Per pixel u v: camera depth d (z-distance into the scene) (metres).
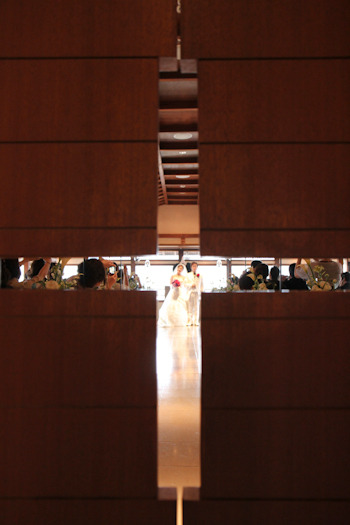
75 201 2.47
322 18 2.50
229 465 2.40
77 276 3.46
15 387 2.42
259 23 2.50
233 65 2.50
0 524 2.40
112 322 2.42
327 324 2.41
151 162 2.47
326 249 2.46
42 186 2.47
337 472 2.39
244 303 2.42
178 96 5.42
